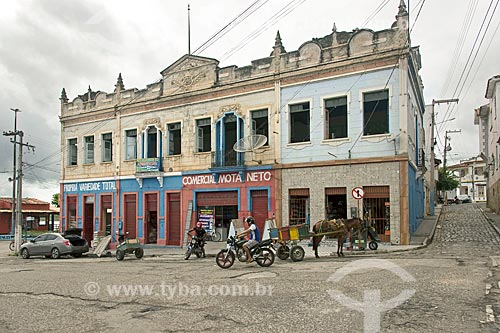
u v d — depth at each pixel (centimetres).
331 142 2272
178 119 2880
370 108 2194
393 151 2109
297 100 2389
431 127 4066
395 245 2045
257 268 1477
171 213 2897
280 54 2462
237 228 2297
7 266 2003
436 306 828
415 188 2614
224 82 2678
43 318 854
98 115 3312
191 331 727
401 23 2120
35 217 6241
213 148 2700
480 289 966
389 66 2133
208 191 2711
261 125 2553
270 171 2461
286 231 1677
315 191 2306
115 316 848
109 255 2545
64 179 3497
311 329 711
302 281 1144
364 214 1983
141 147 3053
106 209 3238
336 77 2272
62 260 2356
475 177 9069
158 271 1527
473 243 2089
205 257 2112
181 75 2880
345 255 1820
